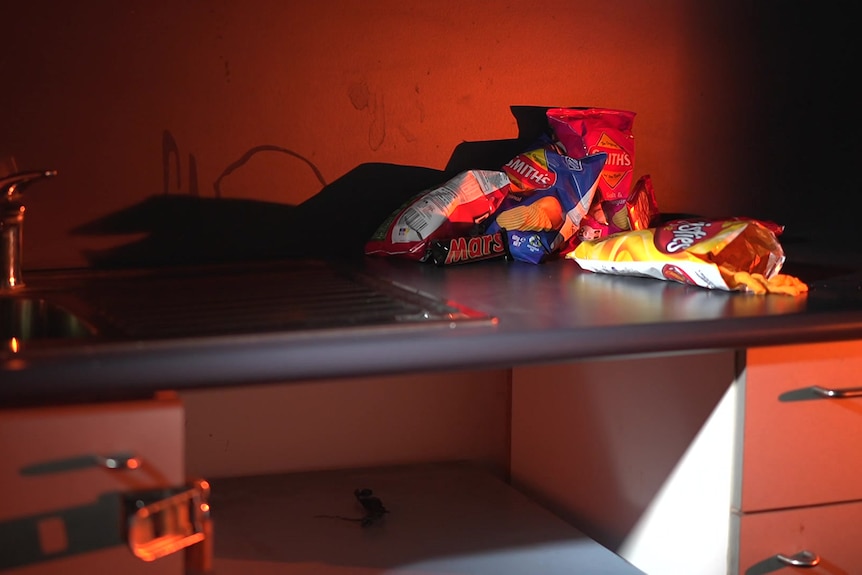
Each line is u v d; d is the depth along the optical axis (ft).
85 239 5.25
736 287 4.53
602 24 6.08
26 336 4.50
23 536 3.15
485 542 4.96
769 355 4.15
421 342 3.62
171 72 5.28
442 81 5.80
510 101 5.95
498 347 3.70
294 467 5.88
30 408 3.15
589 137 5.75
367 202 5.75
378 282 4.78
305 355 3.48
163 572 3.31
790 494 4.29
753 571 4.30
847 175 6.72
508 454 6.29
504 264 5.47
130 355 3.30
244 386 3.42
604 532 5.20
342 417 5.93
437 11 5.73
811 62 6.55
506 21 5.88
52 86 5.09
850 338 4.11
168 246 5.40
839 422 4.30
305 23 5.49
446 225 5.42
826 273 5.21
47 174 4.59
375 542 4.92
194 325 3.72
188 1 5.26
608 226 5.68
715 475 4.35
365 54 5.63
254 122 5.47
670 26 6.23
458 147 5.89
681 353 3.92
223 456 5.72
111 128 5.22
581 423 5.36
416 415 6.08
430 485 5.73
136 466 3.19
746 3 6.36
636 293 4.57
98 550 3.24
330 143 5.63
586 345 3.80
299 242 5.65
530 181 5.62
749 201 6.55
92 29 5.12
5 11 4.95
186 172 5.39
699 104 6.35
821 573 4.40
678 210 6.40
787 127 6.56
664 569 4.75
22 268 5.16
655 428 4.75
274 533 4.99
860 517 4.41
